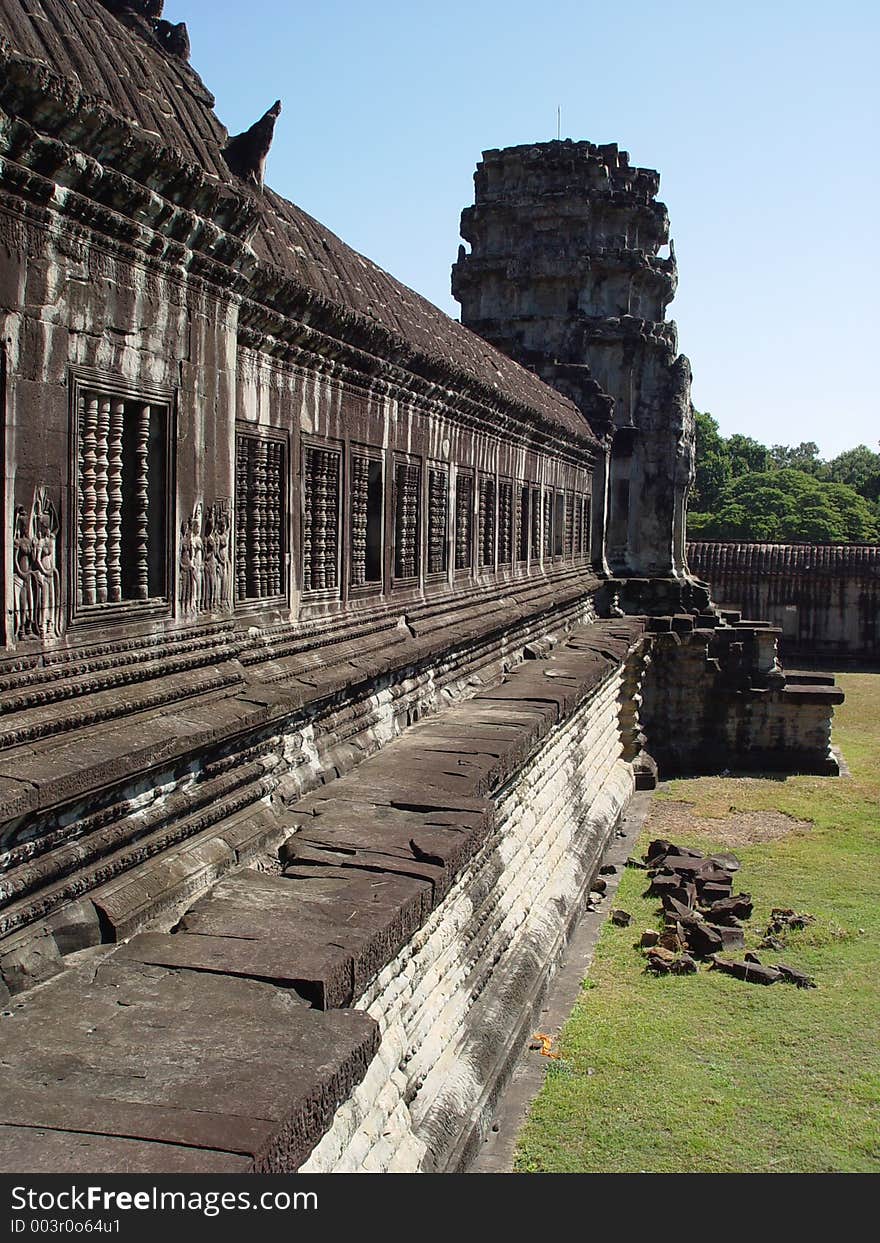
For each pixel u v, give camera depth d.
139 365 5.46
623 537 23.03
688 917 11.59
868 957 10.80
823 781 19.98
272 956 4.84
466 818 7.01
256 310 6.93
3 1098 3.65
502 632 13.88
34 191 4.61
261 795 6.70
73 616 5.03
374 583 9.69
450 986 7.27
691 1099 7.88
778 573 36.44
